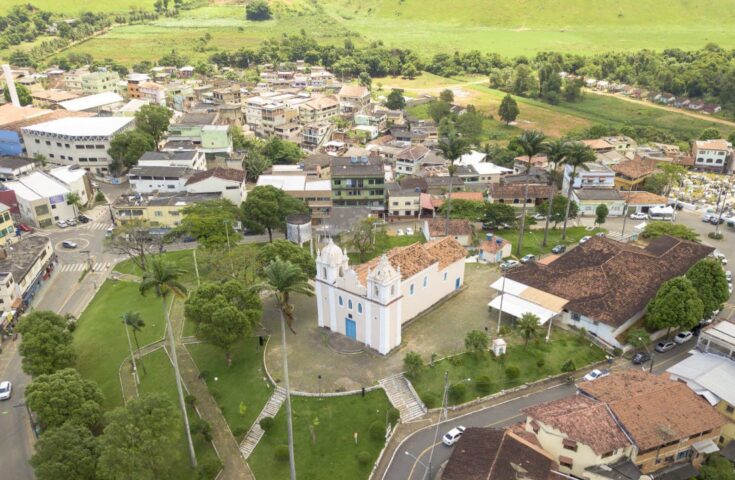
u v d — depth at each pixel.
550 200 132.38
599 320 94.38
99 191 177.38
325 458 74.31
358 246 128.38
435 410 81.12
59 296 122.38
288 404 66.81
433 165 193.00
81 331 106.19
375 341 91.94
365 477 71.31
